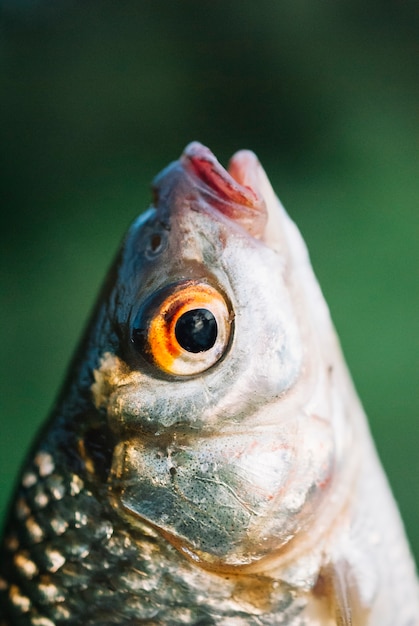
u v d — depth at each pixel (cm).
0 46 87
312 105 79
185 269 20
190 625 20
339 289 59
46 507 21
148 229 21
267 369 20
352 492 21
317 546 21
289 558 21
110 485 20
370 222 63
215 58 85
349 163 71
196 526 20
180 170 21
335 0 83
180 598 20
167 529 20
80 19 89
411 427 55
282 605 21
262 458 20
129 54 86
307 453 20
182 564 20
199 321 20
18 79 85
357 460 21
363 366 56
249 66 83
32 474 21
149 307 20
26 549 21
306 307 21
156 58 86
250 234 20
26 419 63
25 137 82
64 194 79
